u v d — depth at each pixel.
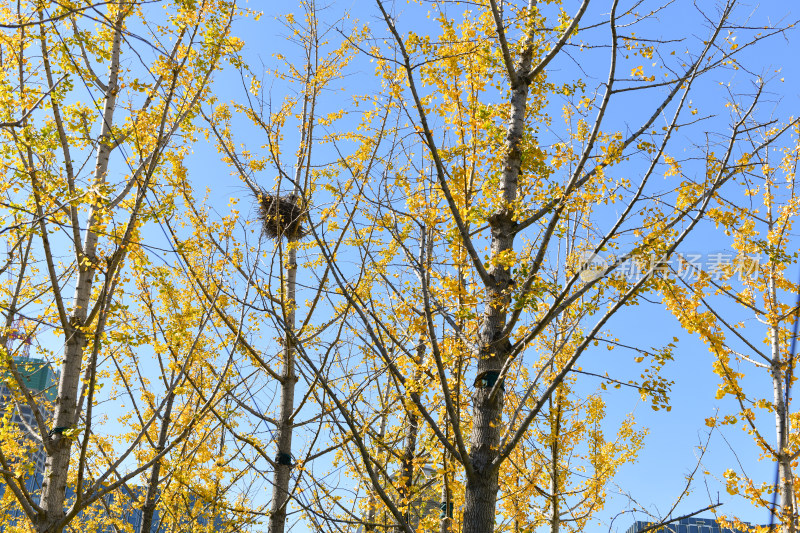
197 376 7.90
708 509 6.06
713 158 5.42
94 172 7.27
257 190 7.70
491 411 5.94
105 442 8.30
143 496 8.59
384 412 7.34
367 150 7.13
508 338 6.08
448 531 6.64
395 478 8.37
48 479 6.39
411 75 5.14
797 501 7.28
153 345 6.29
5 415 6.63
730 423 7.32
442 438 5.55
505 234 6.36
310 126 7.20
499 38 6.12
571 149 5.87
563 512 8.70
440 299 5.89
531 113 7.11
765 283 7.86
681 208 5.35
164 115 5.79
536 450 8.66
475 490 5.62
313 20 8.01
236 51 6.71
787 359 7.61
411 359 6.28
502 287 6.13
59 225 5.82
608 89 5.34
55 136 6.45
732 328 7.00
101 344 6.18
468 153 6.24
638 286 5.00
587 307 5.36
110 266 5.80
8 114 6.15
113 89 7.52
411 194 6.21
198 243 7.04
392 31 5.05
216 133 7.55
